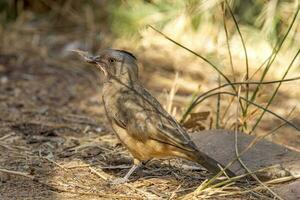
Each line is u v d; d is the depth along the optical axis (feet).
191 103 39.47
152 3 59.00
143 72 53.11
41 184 30.25
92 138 37.17
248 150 33.12
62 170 31.99
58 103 44.80
